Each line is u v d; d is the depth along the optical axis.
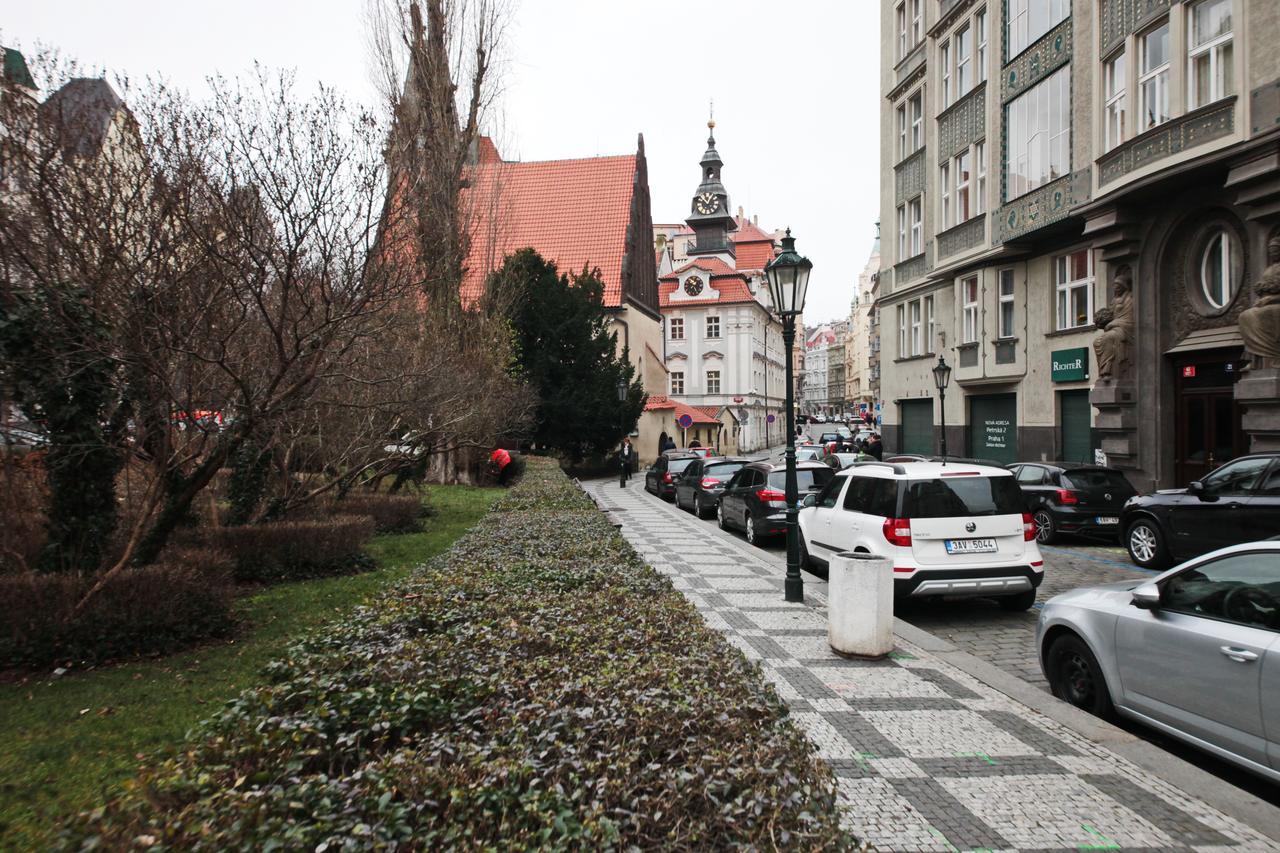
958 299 24.03
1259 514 10.10
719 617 8.33
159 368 6.54
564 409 34.12
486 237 25.42
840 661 6.75
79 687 5.83
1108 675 5.36
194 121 6.57
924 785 4.32
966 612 9.26
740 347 71.19
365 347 9.70
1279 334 12.61
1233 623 4.56
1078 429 19.05
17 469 7.26
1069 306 19.19
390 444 14.65
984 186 22.39
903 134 28.69
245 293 7.33
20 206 6.25
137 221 6.59
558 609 5.20
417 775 2.71
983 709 5.54
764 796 2.53
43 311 6.24
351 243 7.27
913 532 8.48
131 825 2.42
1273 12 12.33
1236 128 12.89
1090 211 16.77
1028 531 8.67
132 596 6.60
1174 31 14.26
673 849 2.36
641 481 36.34
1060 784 4.33
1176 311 15.52
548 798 2.52
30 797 4.05
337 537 10.57
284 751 3.08
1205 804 4.10
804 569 11.17
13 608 6.26
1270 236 13.05
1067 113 18.12
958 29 23.75
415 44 18.30
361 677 3.84
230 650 6.86
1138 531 11.84
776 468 14.75
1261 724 4.27
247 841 2.32
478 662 4.07
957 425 24.55
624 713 3.20
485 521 10.65
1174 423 15.70
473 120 22.61
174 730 4.99
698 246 75.81
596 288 38.25
